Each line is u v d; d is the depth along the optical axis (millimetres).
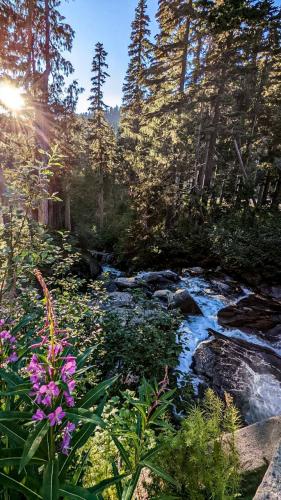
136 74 23406
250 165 18719
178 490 1634
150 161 16250
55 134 13508
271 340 7633
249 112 17766
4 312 3121
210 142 15570
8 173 3426
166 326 5551
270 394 5055
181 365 6145
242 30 13953
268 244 12953
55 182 16250
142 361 4660
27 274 3736
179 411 4512
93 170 25672
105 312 5207
